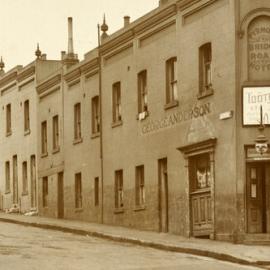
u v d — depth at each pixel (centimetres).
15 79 5775
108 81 4181
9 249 2725
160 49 3612
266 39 3022
